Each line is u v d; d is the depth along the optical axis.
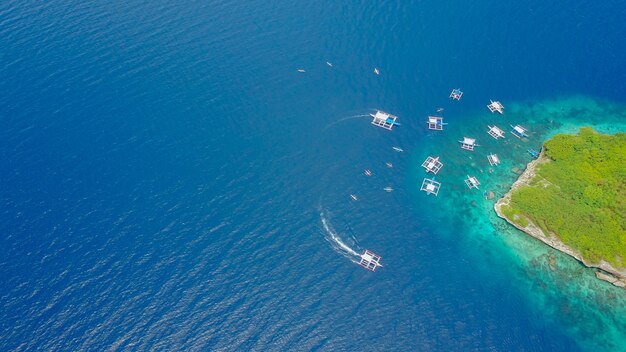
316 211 107.62
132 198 107.44
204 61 134.12
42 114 121.12
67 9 145.38
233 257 99.69
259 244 101.81
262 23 145.00
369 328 91.88
